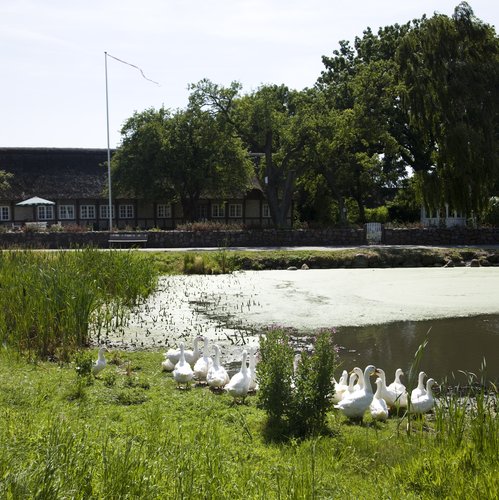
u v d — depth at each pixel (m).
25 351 14.39
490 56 42.81
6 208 55.19
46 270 17.81
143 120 52.69
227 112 47.09
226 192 54.12
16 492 5.62
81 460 6.64
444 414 9.50
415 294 24.88
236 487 6.65
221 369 12.02
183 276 30.56
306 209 59.25
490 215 45.81
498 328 18.47
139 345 16.20
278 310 21.31
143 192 51.81
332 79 62.06
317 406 9.46
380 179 53.09
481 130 41.47
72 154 59.41
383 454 8.25
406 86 43.81
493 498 6.46
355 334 17.73
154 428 8.65
